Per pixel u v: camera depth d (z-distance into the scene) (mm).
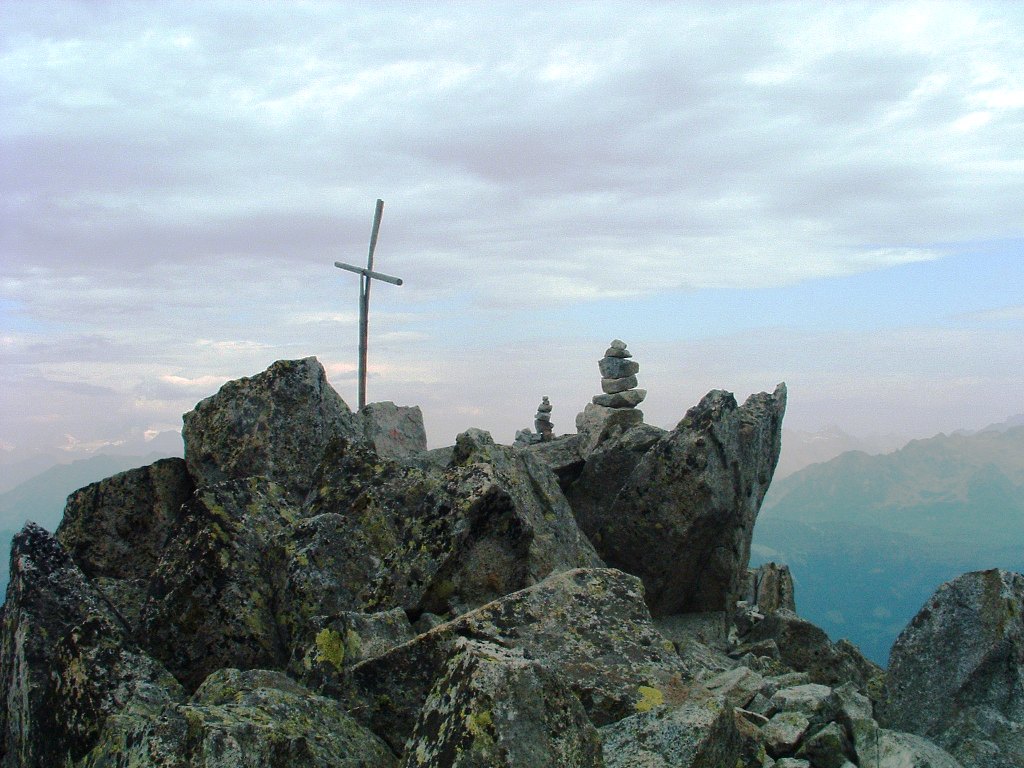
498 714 8250
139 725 9273
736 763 11094
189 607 14305
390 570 14672
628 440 23266
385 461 17688
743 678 14250
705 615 20969
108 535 18859
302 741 9320
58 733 11445
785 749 12195
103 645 12141
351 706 11656
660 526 20188
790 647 18766
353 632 12398
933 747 12797
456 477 15570
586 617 12836
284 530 15352
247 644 14172
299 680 12234
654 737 10289
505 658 8883
